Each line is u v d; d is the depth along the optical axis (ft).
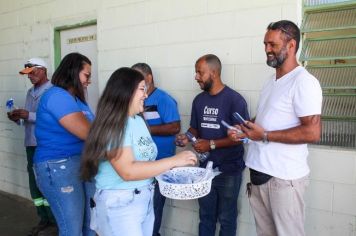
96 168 5.78
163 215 10.69
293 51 6.31
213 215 8.77
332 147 7.61
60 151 7.41
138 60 10.86
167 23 10.04
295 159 6.31
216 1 9.01
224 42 8.95
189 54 9.66
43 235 11.65
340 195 7.52
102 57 11.87
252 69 8.54
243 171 8.87
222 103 8.29
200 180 6.61
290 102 6.18
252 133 6.34
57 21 13.38
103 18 11.69
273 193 6.41
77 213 7.64
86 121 7.41
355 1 7.43
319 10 7.91
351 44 7.57
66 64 7.75
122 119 5.58
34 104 11.69
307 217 7.97
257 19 8.37
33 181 11.77
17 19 14.94
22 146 15.11
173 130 9.30
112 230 5.97
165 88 10.28
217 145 8.14
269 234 7.02
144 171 5.67
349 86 7.45
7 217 13.21
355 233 7.41
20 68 15.11
